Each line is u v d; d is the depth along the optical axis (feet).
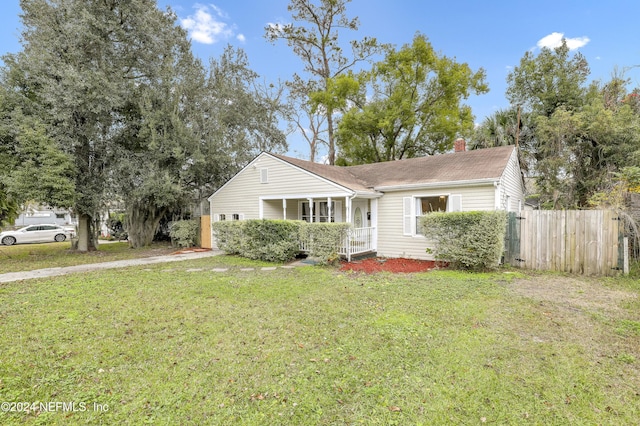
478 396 9.98
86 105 42.52
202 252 47.88
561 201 47.39
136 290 23.12
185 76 54.44
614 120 42.37
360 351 13.00
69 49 42.22
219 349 13.33
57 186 38.37
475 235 28.17
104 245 61.11
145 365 12.02
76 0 42.24
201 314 17.70
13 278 28.37
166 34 51.06
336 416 9.16
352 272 29.68
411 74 63.41
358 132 70.59
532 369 11.49
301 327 15.66
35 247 57.77
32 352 13.02
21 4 43.50
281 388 10.50
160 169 49.60
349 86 66.08
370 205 41.14
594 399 9.79
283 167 44.39
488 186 32.96
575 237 27.78
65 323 16.25
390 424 8.80
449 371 11.40
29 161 37.52
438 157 45.50
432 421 8.91
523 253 30.17
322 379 11.00
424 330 14.99
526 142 56.80
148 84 51.39
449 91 63.26
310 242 33.76
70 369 11.75
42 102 42.14
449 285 23.50
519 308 18.02
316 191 40.86
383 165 49.60
